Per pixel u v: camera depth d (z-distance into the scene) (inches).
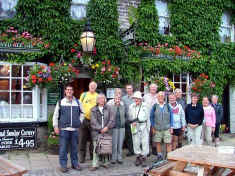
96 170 227.9
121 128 249.0
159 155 241.0
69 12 333.1
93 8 343.3
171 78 393.1
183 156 160.1
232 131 453.1
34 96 307.7
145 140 244.4
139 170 228.5
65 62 312.7
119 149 248.8
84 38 293.9
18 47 297.0
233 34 453.7
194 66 393.1
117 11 355.9
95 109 229.1
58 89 332.2
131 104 250.5
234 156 160.6
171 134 251.0
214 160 151.6
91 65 324.8
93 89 254.2
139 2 381.1
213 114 308.8
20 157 269.9
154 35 374.6
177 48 371.2
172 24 395.9
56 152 284.5
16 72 305.7
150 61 358.9
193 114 271.3
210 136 309.0
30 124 303.9
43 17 317.7
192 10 402.3
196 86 378.6
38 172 219.3
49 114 327.0
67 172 221.0
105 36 344.2
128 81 356.5
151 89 286.0
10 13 317.7
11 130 292.2
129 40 340.8
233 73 432.5
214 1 418.3
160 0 395.5
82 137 252.4
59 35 319.9
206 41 411.5
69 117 223.6
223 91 454.9
